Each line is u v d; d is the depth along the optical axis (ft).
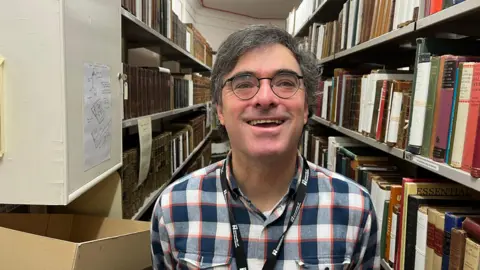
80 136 3.52
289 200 2.92
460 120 3.04
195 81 13.35
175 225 3.00
